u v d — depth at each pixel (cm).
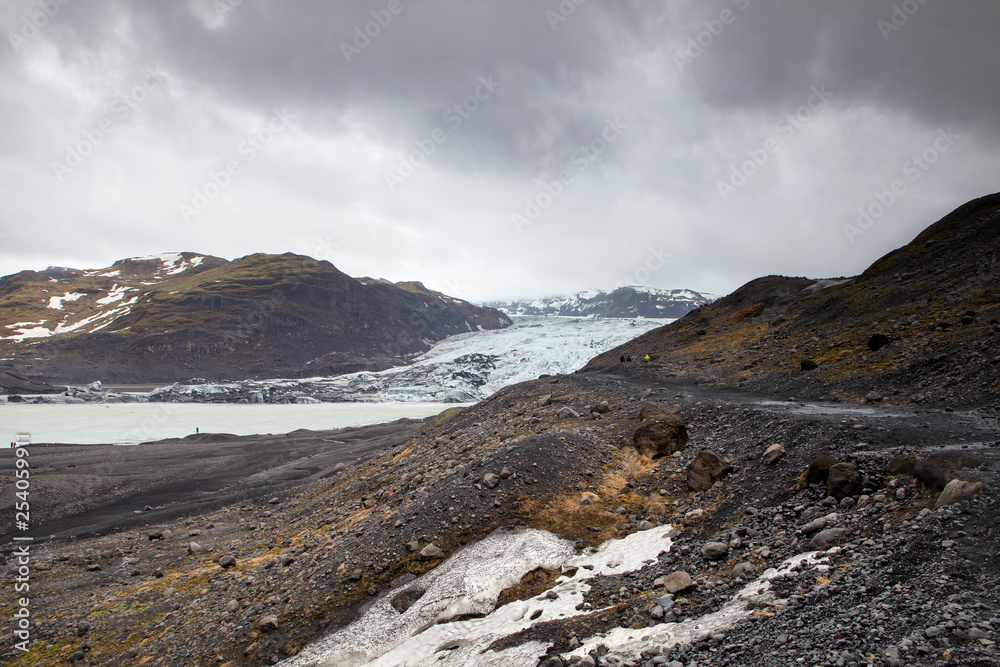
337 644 1402
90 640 1706
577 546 1592
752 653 775
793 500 1380
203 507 4009
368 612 1505
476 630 1245
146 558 2595
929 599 746
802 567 1002
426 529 1788
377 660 1255
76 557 2702
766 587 984
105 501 4866
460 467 2378
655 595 1127
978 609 688
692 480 1772
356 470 3697
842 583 879
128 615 1859
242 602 1777
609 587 1266
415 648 1257
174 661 1506
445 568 1591
